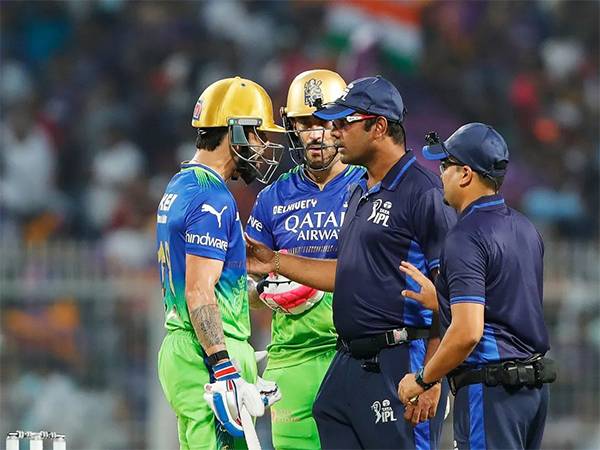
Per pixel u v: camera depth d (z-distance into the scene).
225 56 56.88
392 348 20.53
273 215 23.27
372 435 20.66
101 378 36.84
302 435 23.36
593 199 56.59
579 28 62.22
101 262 37.31
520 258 19.02
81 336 36.81
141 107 55.00
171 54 56.94
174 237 20.03
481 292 18.56
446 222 20.06
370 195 20.64
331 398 21.11
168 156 54.06
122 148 53.59
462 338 18.39
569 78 60.19
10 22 57.44
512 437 18.81
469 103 57.28
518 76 59.12
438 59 57.75
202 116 20.38
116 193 52.06
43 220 51.41
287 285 23.02
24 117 53.56
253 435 19.22
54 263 36.94
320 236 22.84
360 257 20.56
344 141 20.52
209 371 20.16
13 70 56.09
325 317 23.05
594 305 38.22
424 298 19.59
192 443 20.03
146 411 36.78
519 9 60.91
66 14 57.97
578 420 38.03
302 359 23.28
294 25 58.16
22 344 36.59
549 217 55.00
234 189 47.09
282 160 39.78
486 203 19.19
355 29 57.12
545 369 18.97
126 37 57.59
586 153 58.03
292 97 22.45
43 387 36.59
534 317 19.05
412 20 57.97
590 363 38.22
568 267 38.44
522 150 57.03
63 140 53.91
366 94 20.36
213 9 58.41
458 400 19.19
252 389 19.38
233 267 20.25
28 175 52.03
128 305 36.94
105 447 36.59
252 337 35.81
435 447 20.94
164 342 20.42
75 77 56.06
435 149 19.48
